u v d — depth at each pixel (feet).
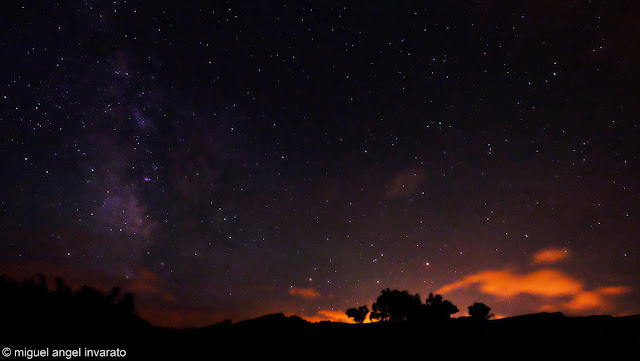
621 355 19.93
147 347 18.22
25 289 17.17
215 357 19.71
